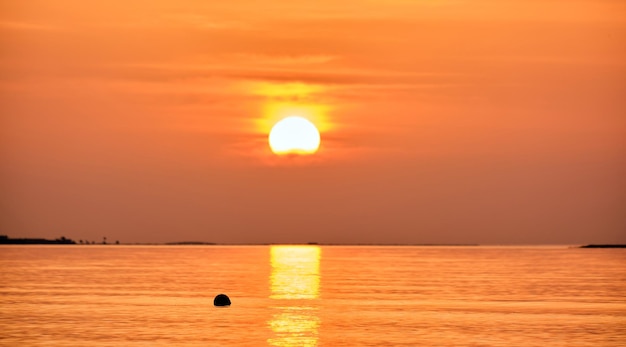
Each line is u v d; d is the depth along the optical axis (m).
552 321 101.25
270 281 175.50
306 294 139.50
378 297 133.75
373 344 83.94
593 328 95.25
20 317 103.06
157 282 169.50
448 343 84.69
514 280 181.62
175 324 96.94
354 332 91.50
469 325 97.50
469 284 166.88
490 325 97.62
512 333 91.31
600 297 134.25
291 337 87.81
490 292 144.75
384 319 103.00
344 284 166.00
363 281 176.88
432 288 154.50
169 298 130.00
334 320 101.50
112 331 90.75
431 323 99.31
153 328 93.38
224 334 89.19
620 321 101.44
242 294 138.88
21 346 81.25
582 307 117.88
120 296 132.88
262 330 92.50
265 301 126.00
